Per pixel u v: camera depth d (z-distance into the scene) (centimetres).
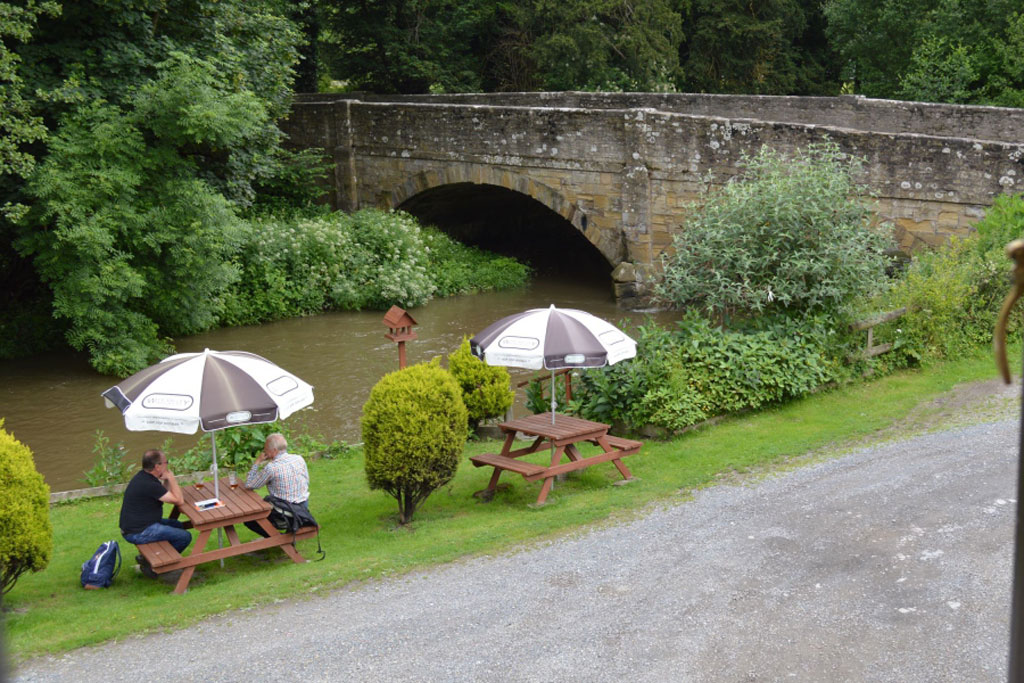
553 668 565
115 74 1791
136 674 577
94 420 1513
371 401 844
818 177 1325
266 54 2314
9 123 1529
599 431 921
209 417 748
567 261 2953
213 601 692
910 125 2159
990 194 1661
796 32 4016
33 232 1702
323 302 2308
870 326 1258
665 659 570
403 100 3159
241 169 2164
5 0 1619
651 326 1213
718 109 2508
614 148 2194
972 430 1002
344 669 573
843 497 826
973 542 712
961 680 532
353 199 2759
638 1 3262
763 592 653
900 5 2864
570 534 786
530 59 3409
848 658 562
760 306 1234
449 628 622
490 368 1187
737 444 1021
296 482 800
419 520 878
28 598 738
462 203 2870
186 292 1858
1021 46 2477
